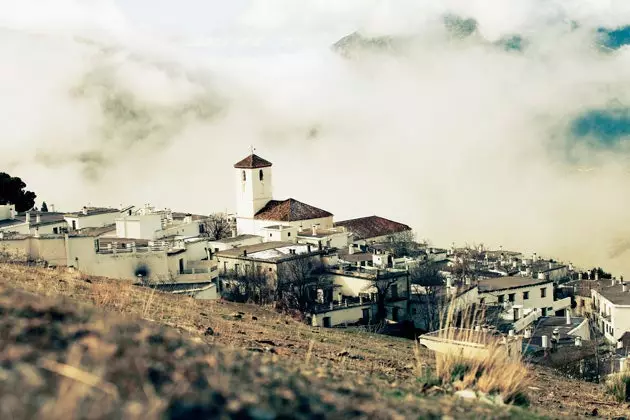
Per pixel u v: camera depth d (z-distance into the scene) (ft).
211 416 25.21
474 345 59.06
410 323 256.11
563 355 172.35
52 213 398.21
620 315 298.35
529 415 45.55
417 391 47.60
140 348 30.35
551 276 410.72
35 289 74.28
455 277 328.70
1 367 25.84
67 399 23.15
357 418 29.04
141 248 257.34
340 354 74.13
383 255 360.48
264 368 35.19
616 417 67.82
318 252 324.60
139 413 23.68
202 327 74.28
